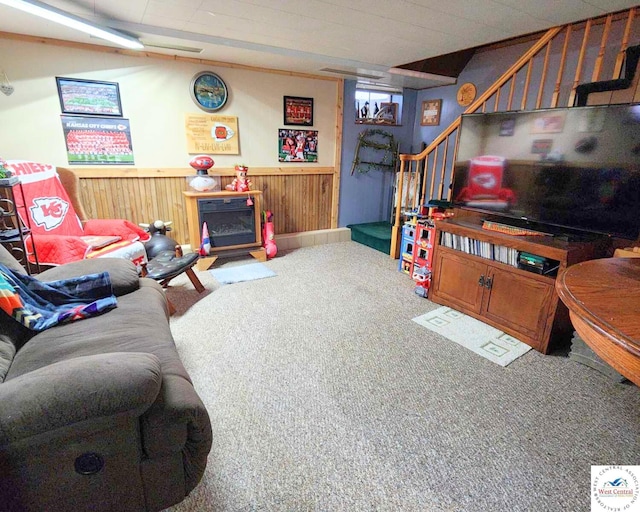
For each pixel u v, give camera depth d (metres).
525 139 2.56
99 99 3.43
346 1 2.22
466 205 3.04
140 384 1.01
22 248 2.30
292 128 4.50
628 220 2.14
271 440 1.62
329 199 5.05
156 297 2.02
